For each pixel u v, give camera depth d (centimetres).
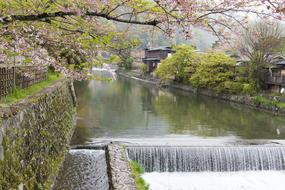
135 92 3334
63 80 1520
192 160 1192
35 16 397
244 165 1211
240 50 2753
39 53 515
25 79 956
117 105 2398
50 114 951
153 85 4381
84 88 3534
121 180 832
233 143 1396
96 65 482
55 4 390
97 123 1736
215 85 3180
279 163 1222
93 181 920
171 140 1425
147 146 1192
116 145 1193
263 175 1163
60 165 998
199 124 1822
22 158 609
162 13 360
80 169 1005
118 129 1609
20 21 423
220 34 369
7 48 471
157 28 419
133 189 779
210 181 1091
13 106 649
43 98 873
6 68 736
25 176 616
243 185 1065
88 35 420
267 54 2717
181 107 2439
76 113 1947
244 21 357
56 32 487
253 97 2672
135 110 2211
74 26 454
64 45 506
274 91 2838
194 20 349
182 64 3853
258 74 2812
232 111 2348
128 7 381
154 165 1178
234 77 3152
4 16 399
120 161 998
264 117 2139
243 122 1934
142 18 391
